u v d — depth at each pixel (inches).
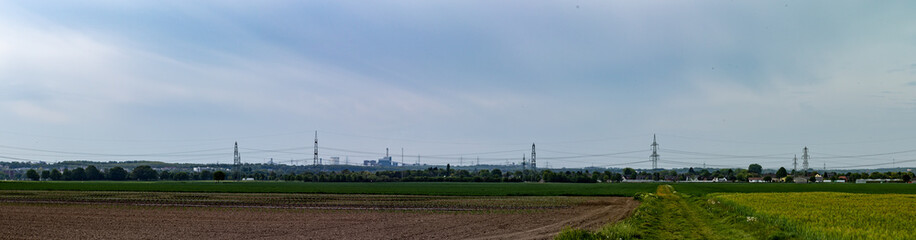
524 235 1116.5
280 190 3535.9
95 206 1959.9
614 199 2573.8
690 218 1449.3
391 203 2204.7
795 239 952.9
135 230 1243.2
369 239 1085.1
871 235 927.7
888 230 1005.2
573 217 1549.0
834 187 4576.8
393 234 1162.0
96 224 1366.9
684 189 4001.0
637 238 973.8
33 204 2052.2
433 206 2016.5
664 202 2202.3
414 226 1311.5
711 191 3580.2
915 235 943.7
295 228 1275.8
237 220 1461.6
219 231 1222.3
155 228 1282.0
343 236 1131.9
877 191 3651.6
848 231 963.3
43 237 1132.5
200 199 2452.0
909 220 1189.1
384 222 1406.3
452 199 2564.0
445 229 1248.8
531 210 1817.2
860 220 1179.3
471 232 1189.1
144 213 1678.2
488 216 1577.3
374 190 3668.8
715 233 1093.1
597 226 1290.6
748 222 1189.7
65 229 1264.8
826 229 986.1
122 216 1576.0
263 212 1717.5
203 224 1363.2
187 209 1834.4
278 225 1339.8
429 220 1455.5
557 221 1428.4
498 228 1263.5
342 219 1485.0
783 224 1115.9
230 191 3385.8
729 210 1534.2
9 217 1544.0
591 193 3176.7
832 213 1307.8
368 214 1644.9
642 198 2503.7
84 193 2979.8
